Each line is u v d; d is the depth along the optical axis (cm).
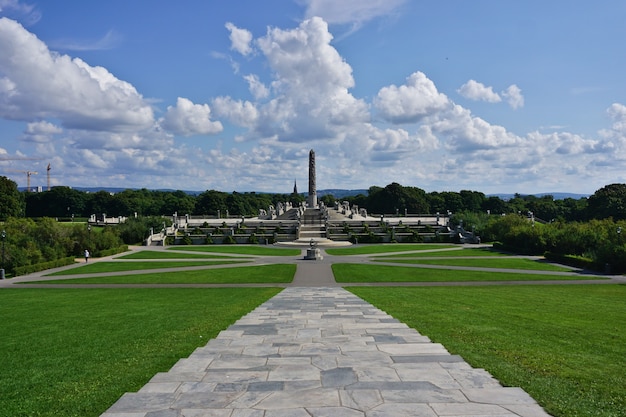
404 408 748
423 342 1315
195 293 3884
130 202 18912
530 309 2694
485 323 2106
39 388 1202
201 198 19200
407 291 3791
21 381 1282
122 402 802
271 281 4822
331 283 4644
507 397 799
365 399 792
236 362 1068
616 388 1063
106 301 3397
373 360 1063
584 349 1574
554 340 1733
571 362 1339
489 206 19162
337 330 1566
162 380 929
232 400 802
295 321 1848
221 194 19662
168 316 2558
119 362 1462
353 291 3803
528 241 7625
